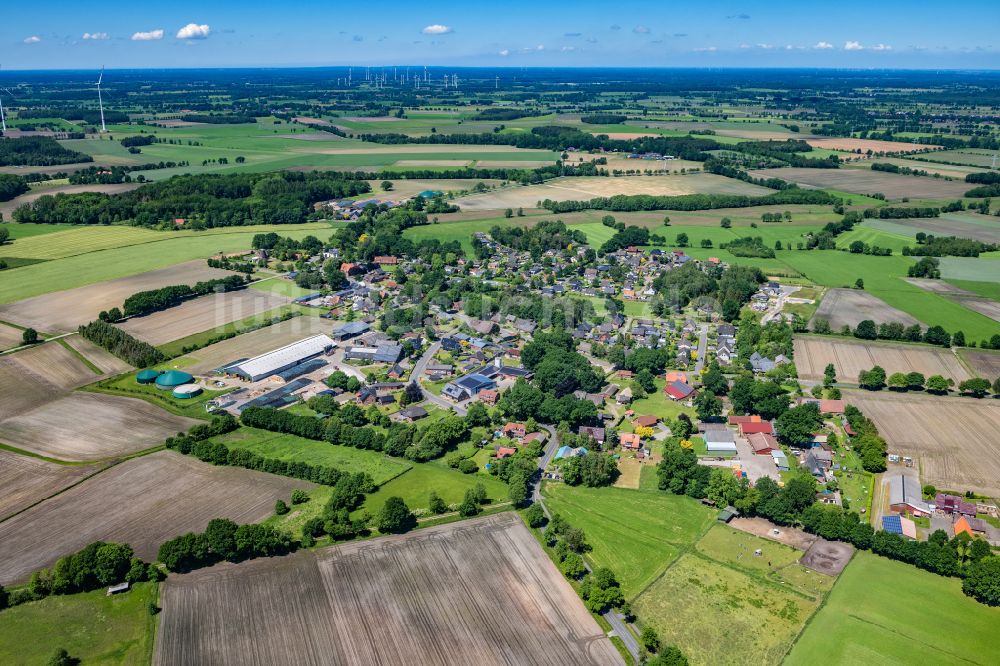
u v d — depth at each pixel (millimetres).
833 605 119625
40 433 174250
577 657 108688
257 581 124250
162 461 162000
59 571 120688
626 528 141750
